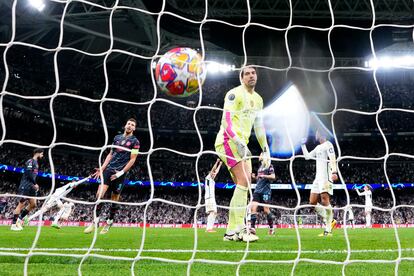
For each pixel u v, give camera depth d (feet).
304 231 36.78
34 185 29.99
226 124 16.79
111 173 23.93
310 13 101.04
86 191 108.78
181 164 119.55
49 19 91.45
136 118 122.52
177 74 17.25
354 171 117.91
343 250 15.74
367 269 10.49
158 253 14.39
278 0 98.78
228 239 19.21
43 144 108.99
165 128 122.21
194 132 122.93
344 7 101.50
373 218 102.83
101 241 20.12
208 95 129.90
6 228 34.78
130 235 26.76
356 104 124.47
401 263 11.69
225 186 111.45
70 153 112.57
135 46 109.29
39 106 107.34
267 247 16.58
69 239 21.06
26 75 106.32
